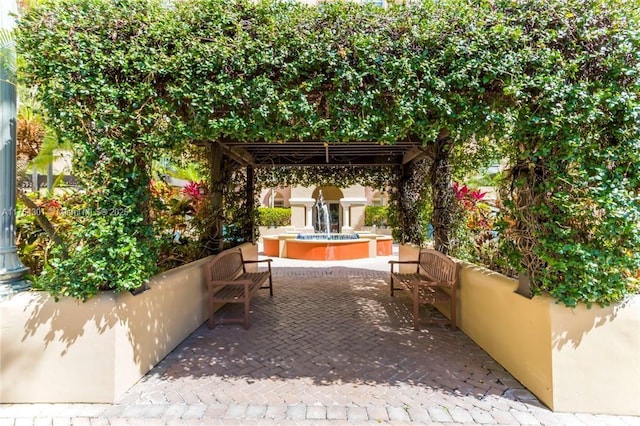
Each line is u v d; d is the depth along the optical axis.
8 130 2.75
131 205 2.64
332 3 2.57
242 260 5.67
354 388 2.72
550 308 2.45
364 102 2.54
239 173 6.74
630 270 2.43
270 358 3.29
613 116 2.35
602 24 2.37
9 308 2.58
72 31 2.46
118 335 2.58
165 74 2.56
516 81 2.41
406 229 7.02
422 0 2.57
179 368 3.07
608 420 2.33
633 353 2.39
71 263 2.57
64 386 2.54
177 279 3.61
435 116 2.67
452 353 3.38
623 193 2.29
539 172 2.59
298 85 2.63
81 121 2.48
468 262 4.35
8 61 2.59
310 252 10.30
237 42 2.52
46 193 4.53
